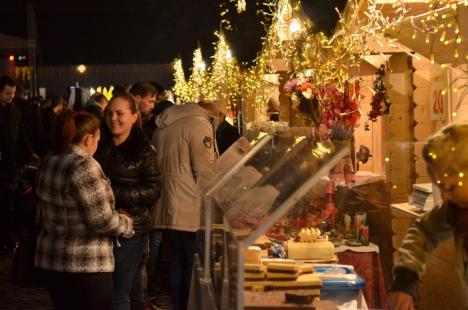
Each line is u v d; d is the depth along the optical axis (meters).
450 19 4.67
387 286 5.35
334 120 6.35
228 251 3.48
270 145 4.96
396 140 6.62
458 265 3.13
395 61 6.79
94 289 4.87
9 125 10.12
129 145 5.89
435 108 6.12
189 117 6.85
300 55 7.52
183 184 6.77
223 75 13.95
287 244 4.81
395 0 5.91
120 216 4.96
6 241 10.59
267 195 3.40
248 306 3.51
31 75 27.31
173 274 6.88
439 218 3.20
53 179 4.82
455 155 3.03
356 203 5.62
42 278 4.91
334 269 4.58
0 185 10.25
